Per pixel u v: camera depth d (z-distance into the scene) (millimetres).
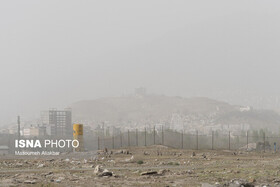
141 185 39812
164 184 40375
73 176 47500
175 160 79438
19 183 39469
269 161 77562
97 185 39719
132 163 70938
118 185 39781
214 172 52438
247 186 38469
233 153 109750
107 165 66375
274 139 188500
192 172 52812
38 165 65375
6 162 72188
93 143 156500
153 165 66625
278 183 41062
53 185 38594
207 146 183375
